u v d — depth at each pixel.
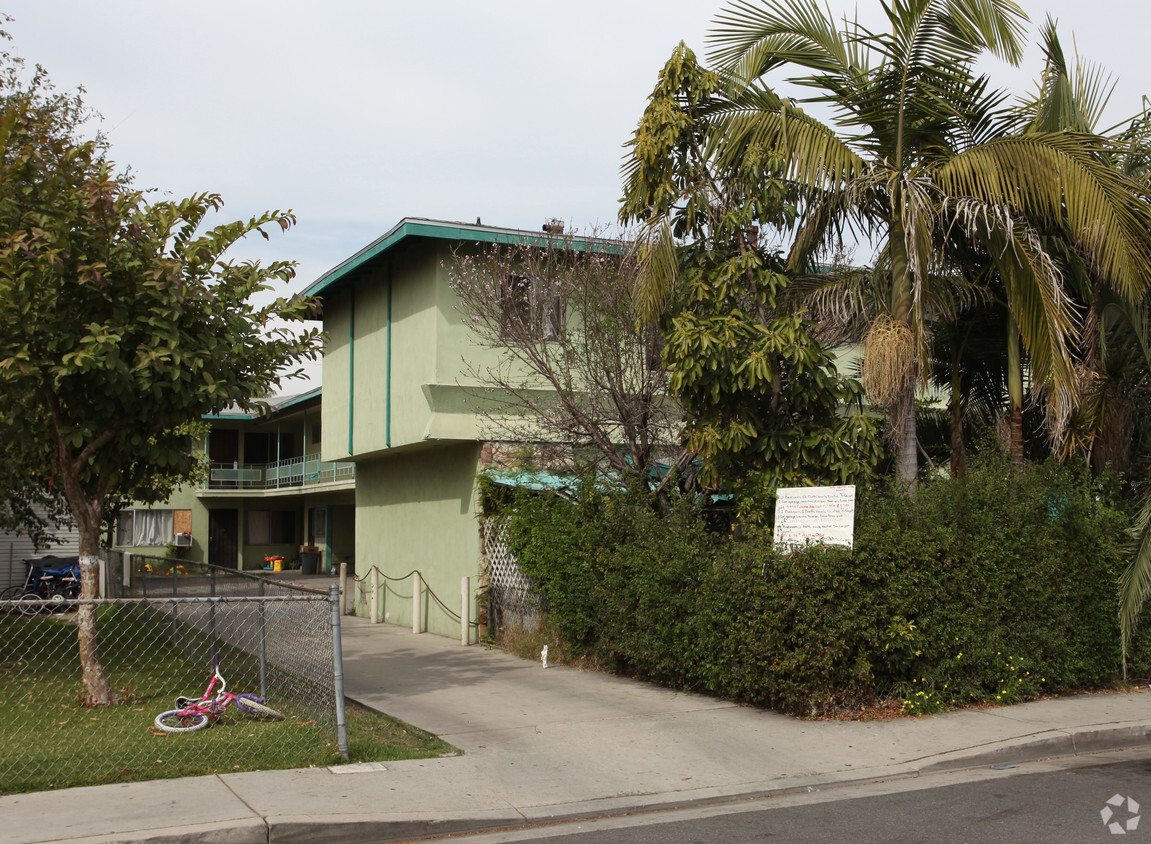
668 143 11.69
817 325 11.41
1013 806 6.82
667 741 8.59
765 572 9.43
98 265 8.69
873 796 7.18
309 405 33.31
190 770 7.21
